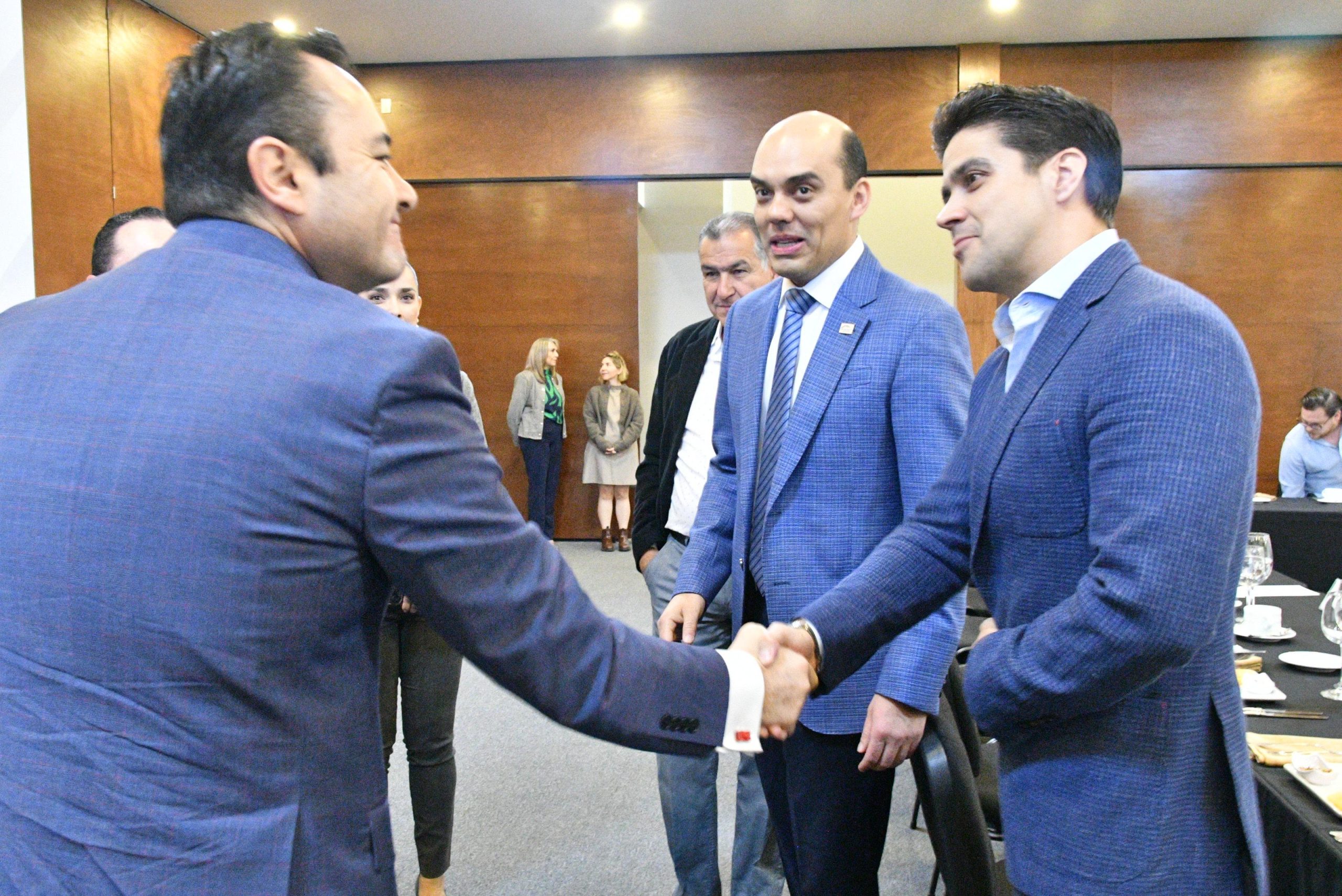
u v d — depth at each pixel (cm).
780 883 212
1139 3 627
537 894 234
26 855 71
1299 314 707
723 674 99
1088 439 97
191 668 71
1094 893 96
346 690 79
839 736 149
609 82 743
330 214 86
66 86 524
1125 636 87
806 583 151
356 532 76
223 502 71
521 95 751
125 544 71
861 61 722
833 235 154
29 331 80
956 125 110
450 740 223
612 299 765
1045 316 107
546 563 87
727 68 732
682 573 176
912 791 302
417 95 757
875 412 149
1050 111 103
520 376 732
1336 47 688
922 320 149
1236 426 89
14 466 74
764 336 169
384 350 77
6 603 73
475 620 81
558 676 85
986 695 100
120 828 71
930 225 837
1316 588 408
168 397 73
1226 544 87
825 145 151
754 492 163
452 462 79
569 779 307
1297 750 146
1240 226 707
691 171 742
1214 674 98
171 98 85
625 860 252
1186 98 702
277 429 73
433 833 221
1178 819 95
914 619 125
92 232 544
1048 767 100
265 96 82
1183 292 96
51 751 72
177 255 81
